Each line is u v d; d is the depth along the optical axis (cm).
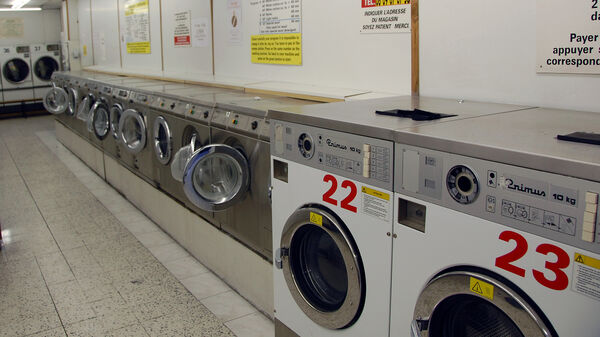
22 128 990
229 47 448
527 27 205
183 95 356
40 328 270
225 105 293
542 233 118
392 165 156
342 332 194
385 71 280
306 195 198
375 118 176
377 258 169
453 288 140
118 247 386
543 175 115
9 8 1090
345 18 303
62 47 994
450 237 141
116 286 319
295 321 221
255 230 274
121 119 454
